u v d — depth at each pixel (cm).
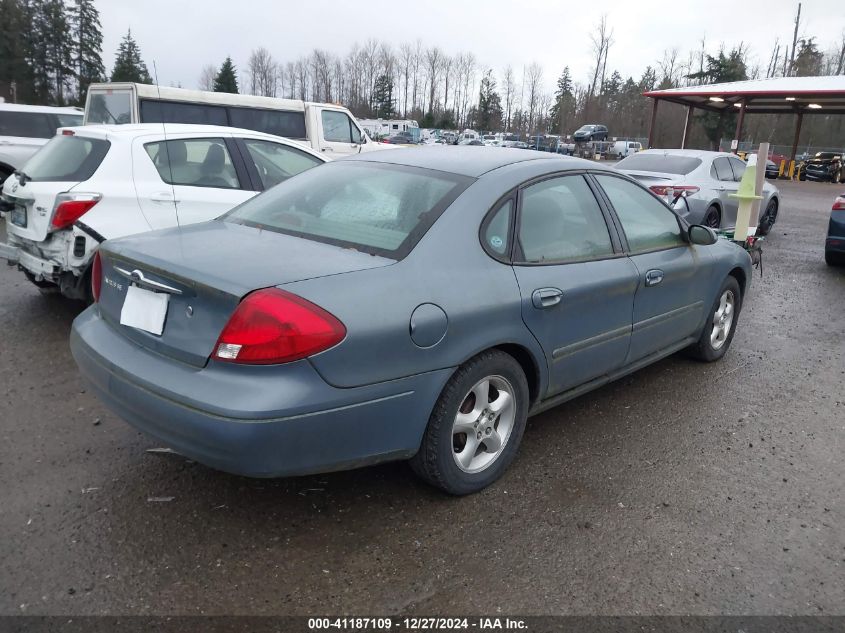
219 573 255
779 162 3662
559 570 266
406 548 275
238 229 326
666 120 5784
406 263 279
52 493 303
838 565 277
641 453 369
